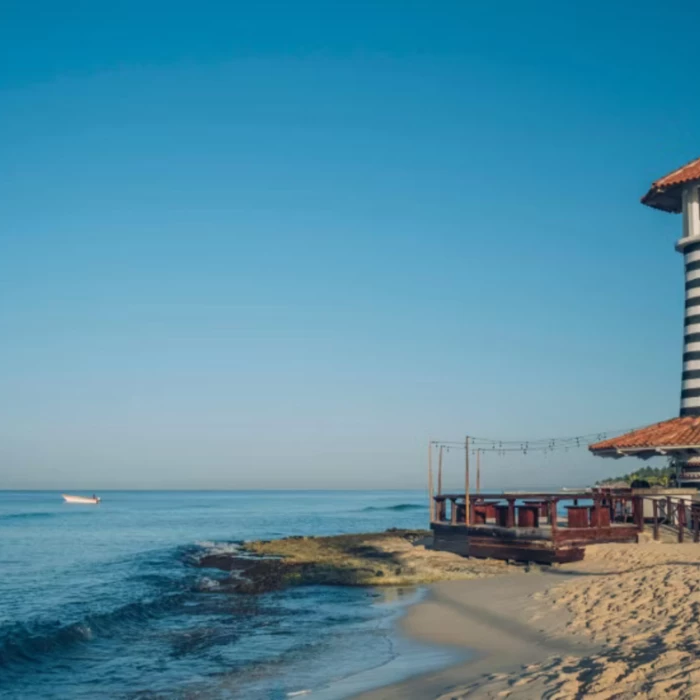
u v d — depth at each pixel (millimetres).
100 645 24859
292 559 46344
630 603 21375
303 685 18172
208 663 21750
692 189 41344
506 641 20203
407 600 29594
